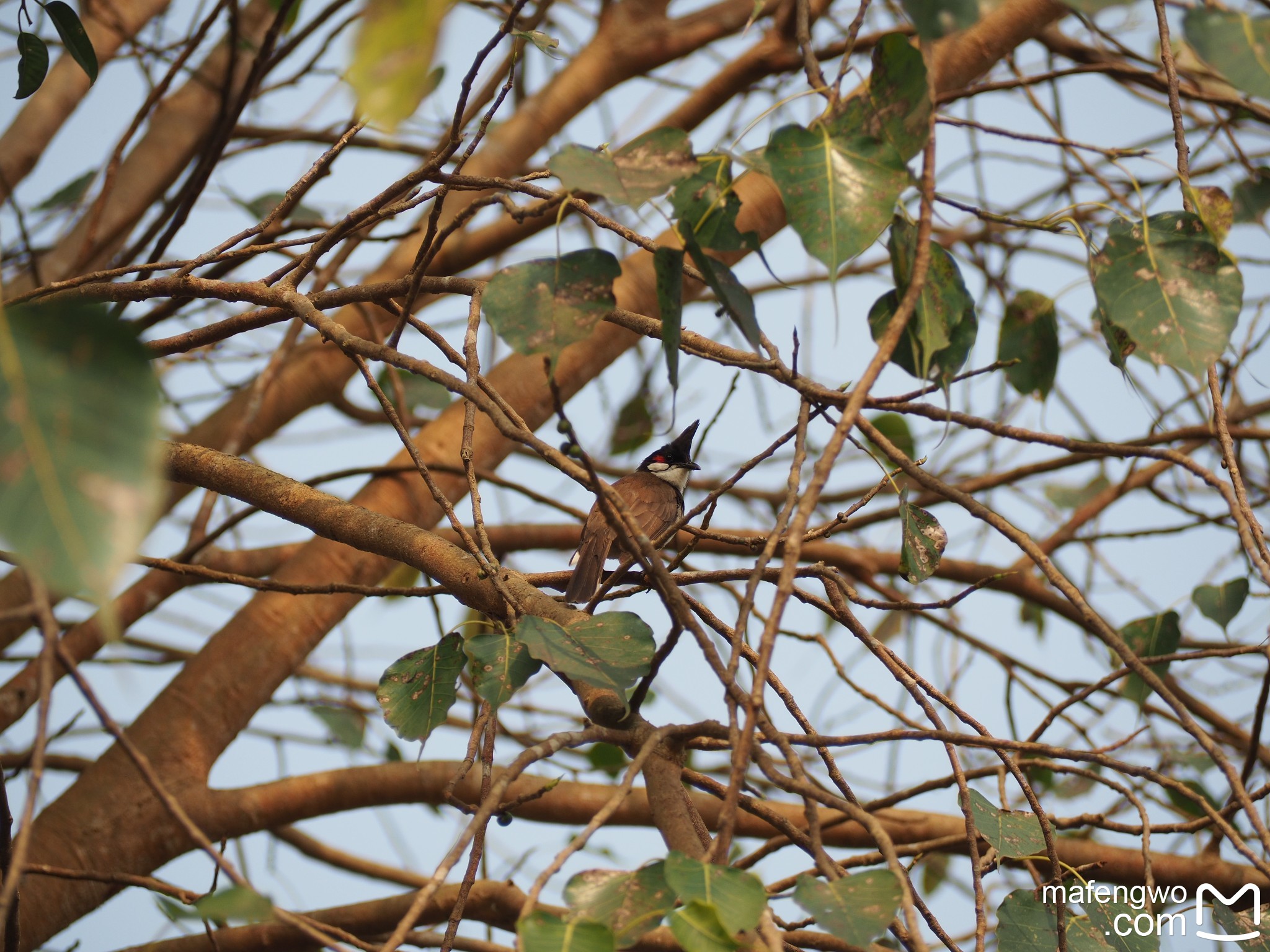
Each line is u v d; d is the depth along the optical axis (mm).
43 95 10336
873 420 10039
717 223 4176
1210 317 4148
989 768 6824
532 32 5062
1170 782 4023
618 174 3785
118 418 1854
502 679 4516
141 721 8477
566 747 4090
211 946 8148
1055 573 4168
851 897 3312
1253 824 3783
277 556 11492
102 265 10016
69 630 9773
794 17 9805
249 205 9703
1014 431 4336
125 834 7977
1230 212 4480
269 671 8695
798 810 9344
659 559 3941
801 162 3848
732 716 3607
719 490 5512
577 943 3045
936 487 4387
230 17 7508
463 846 3551
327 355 10586
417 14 1812
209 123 10602
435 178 5500
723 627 5676
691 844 4113
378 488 9539
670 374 3922
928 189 3871
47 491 1774
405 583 11320
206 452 6637
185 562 9445
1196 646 10641
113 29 10117
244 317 6367
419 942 7719
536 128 10305
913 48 3963
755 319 3896
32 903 7594
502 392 9773
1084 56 11273
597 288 3922
